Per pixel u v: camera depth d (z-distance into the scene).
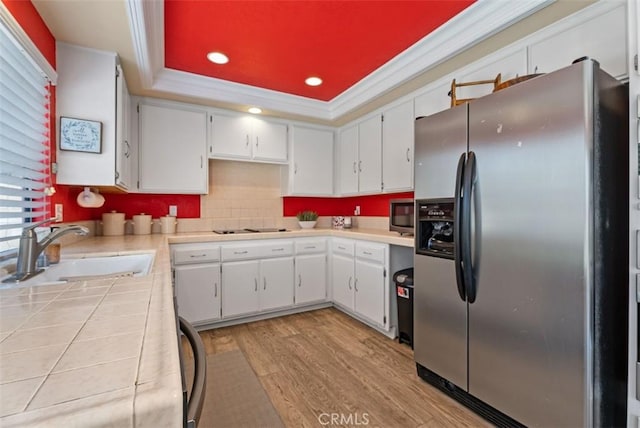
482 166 1.54
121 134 2.09
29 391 0.38
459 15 1.85
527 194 1.36
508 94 1.43
